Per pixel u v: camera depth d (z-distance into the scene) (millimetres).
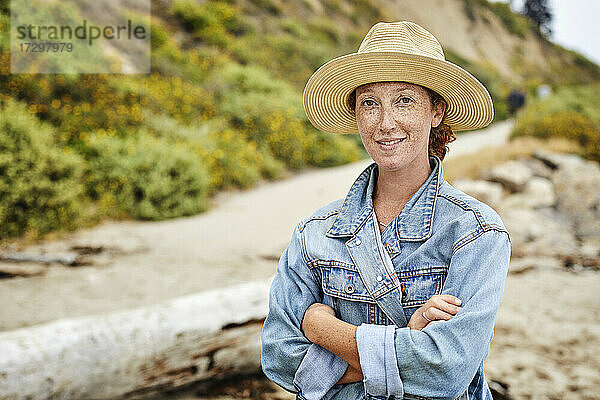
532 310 5277
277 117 14062
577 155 12508
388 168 1412
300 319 1450
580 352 4301
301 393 1404
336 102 1588
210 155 11258
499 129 20109
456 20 46688
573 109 17922
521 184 10188
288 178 13008
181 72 14688
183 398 3316
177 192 9164
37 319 4508
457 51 43656
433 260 1352
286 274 1506
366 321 1389
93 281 5578
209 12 20469
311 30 24922
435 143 1633
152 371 3166
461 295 1286
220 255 6707
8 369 2730
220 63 16734
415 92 1403
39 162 7527
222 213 9352
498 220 1342
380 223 1466
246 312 3428
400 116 1387
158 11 18719
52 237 7242
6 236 6984
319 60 21156
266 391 3459
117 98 11492
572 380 3791
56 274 5773
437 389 1241
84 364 2938
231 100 14242
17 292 5156
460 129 1618
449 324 1236
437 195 1407
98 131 10211
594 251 8031
